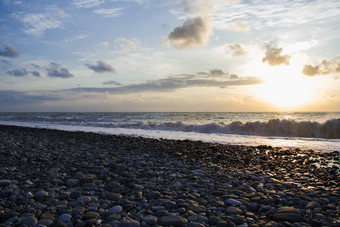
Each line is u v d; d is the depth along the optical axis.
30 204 4.04
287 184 5.47
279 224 3.41
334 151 9.99
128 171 6.55
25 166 6.71
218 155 8.91
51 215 3.63
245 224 3.40
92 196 4.46
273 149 10.63
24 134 16.33
